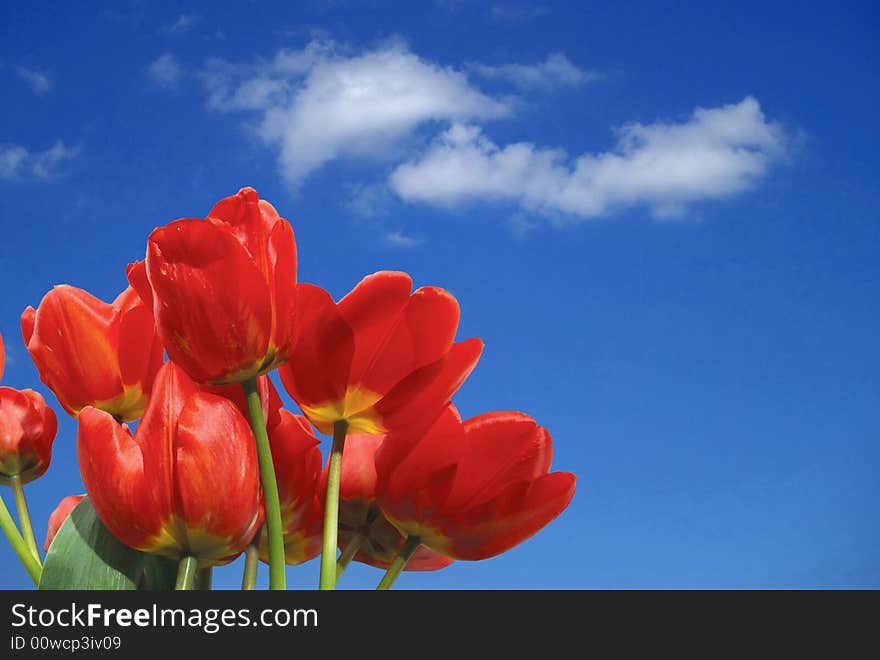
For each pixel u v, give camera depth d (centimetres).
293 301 58
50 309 63
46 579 59
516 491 62
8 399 65
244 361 57
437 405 62
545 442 64
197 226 56
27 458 65
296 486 63
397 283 60
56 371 64
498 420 63
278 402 63
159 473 57
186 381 59
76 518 60
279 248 57
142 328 64
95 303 64
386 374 61
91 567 59
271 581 58
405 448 62
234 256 56
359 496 65
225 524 57
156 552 58
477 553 63
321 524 65
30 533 63
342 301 60
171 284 56
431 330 61
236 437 57
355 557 67
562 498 63
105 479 57
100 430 57
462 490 62
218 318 56
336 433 62
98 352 64
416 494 63
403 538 66
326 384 61
